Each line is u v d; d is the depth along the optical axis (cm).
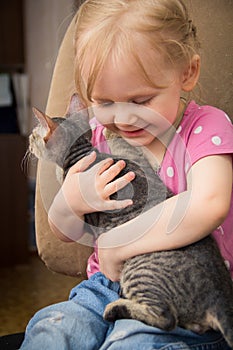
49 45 245
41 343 91
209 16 121
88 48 96
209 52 121
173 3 100
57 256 126
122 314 90
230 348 91
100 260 99
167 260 90
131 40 93
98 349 92
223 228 103
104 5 99
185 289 87
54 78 127
